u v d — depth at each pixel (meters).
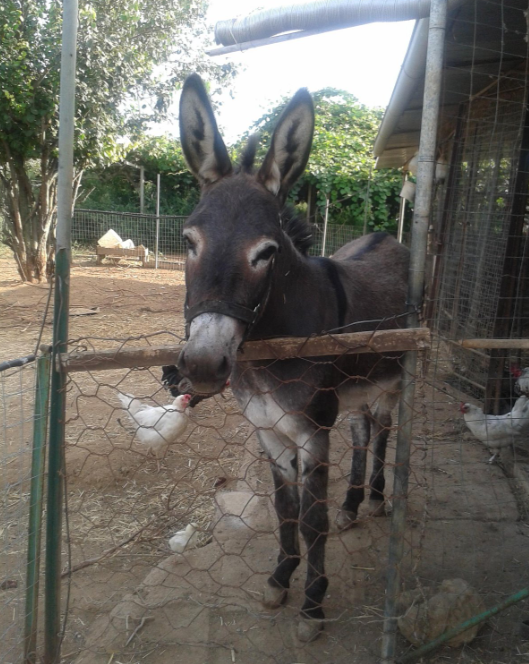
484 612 1.39
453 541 1.93
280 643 1.50
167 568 1.79
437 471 2.45
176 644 1.49
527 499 2.19
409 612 1.44
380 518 2.12
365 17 1.31
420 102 3.33
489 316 3.03
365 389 1.79
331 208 8.78
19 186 6.71
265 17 1.39
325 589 1.58
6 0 5.66
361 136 9.95
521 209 2.74
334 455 2.65
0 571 1.72
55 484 1.30
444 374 3.54
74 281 7.03
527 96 2.57
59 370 1.23
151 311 5.58
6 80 5.70
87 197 11.21
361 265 2.09
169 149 11.45
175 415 2.34
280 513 1.66
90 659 1.44
